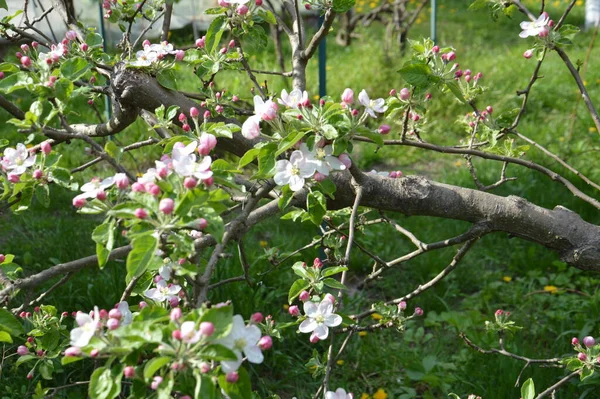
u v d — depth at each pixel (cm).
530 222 224
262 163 167
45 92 181
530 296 448
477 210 226
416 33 1209
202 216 139
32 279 189
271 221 523
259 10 241
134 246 136
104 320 149
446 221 520
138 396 141
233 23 242
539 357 357
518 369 347
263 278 423
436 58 223
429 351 396
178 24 1030
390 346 394
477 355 370
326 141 169
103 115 705
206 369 126
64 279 218
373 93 823
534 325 417
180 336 125
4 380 322
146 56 223
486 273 473
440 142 706
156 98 228
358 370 376
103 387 138
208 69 248
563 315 412
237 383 138
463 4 1491
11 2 798
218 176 160
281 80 782
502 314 283
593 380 330
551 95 809
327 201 233
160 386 130
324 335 187
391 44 959
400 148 688
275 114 168
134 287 211
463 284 465
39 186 194
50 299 384
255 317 148
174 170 146
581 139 679
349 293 450
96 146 188
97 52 241
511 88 833
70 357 142
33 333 232
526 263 482
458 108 758
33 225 506
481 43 1137
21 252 470
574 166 598
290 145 159
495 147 273
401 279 466
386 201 227
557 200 532
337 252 266
